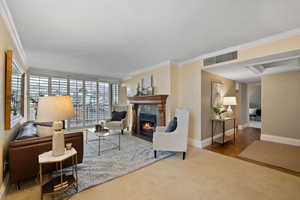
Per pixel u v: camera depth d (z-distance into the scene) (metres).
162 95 3.71
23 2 1.58
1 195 1.63
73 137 2.23
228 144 3.79
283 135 3.91
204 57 3.42
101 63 4.18
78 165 2.51
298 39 2.17
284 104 3.92
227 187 1.90
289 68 3.53
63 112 1.64
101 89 6.12
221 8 1.70
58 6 1.66
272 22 2.00
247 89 6.26
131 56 3.51
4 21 1.77
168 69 3.87
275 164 2.56
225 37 2.48
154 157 2.87
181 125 2.83
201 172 2.29
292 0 1.55
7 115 1.84
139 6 1.68
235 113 5.55
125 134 4.84
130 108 5.54
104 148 3.41
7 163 1.91
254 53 2.61
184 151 2.78
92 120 5.88
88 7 1.69
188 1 1.58
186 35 2.41
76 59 3.78
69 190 1.83
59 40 2.60
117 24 2.07
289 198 1.68
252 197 1.71
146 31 2.28
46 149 1.94
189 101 3.82
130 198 1.70
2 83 1.74
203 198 1.69
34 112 4.52
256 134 4.88
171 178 2.12
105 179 2.08
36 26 2.11
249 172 2.29
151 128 4.45
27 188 1.86
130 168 2.42
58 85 5.09
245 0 1.56
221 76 4.41
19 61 2.80
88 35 2.41
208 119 3.82
